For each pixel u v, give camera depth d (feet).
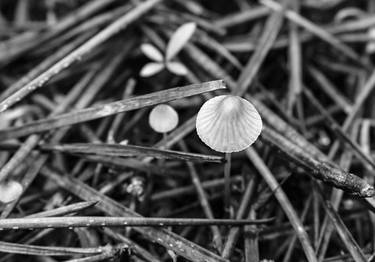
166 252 0.49
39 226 0.47
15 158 0.51
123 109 0.50
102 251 0.47
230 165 0.51
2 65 0.57
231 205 0.51
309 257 0.47
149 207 0.51
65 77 0.57
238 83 0.54
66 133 0.53
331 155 0.53
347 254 0.49
